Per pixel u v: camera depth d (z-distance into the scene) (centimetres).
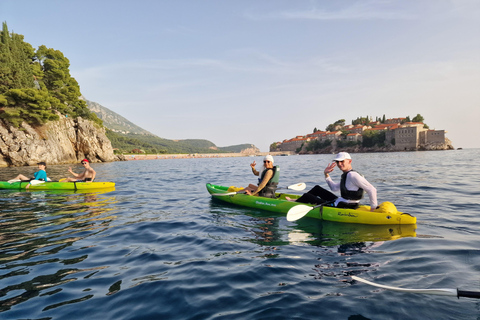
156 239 480
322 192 657
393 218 533
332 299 266
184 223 590
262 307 256
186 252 414
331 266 346
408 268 328
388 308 246
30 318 248
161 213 694
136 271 348
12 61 5131
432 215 598
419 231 483
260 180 784
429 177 1345
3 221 616
